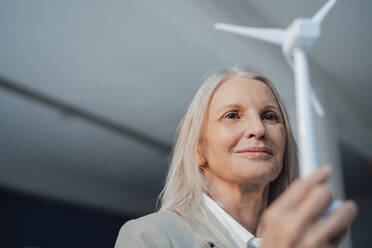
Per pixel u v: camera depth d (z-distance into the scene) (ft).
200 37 10.60
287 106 12.30
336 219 1.38
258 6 11.00
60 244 21.63
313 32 1.49
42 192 20.99
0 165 19.34
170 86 14.46
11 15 11.03
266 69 11.76
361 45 12.62
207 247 2.98
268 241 1.43
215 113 3.54
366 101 15.62
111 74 13.66
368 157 18.43
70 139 17.85
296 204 1.43
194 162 3.60
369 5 11.03
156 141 18.29
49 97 14.71
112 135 17.52
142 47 12.37
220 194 3.49
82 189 22.29
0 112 15.67
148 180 22.91
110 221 24.23
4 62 12.94
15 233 20.08
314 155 1.42
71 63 13.03
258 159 3.26
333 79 14.34
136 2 10.43
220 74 3.78
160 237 2.89
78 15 11.04
